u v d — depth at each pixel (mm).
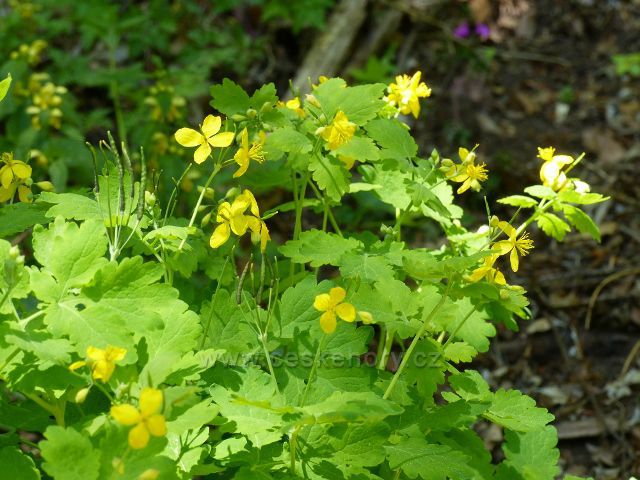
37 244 338
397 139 421
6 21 899
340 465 348
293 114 424
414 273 352
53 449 295
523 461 424
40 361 329
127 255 456
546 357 730
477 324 425
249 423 340
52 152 735
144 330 324
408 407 385
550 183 432
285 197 848
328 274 780
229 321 383
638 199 891
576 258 822
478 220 872
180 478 325
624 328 750
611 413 675
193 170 706
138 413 282
